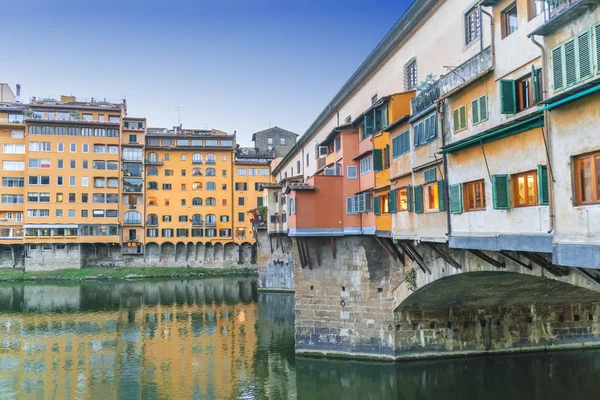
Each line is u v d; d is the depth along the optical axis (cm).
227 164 8144
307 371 2458
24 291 5775
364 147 2467
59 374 2561
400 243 2034
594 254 899
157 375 2517
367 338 2469
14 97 8575
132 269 7412
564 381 2173
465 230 1402
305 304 2634
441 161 1534
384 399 2073
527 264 1370
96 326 3784
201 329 3641
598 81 875
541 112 1048
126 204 7675
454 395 2069
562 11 934
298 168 4947
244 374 2500
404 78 2245
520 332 2553
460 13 1725
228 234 8056
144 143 7812
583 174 950
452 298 2305
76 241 7256
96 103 8025
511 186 1196
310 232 2534
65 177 7294
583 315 2625
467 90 1387
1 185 7219
